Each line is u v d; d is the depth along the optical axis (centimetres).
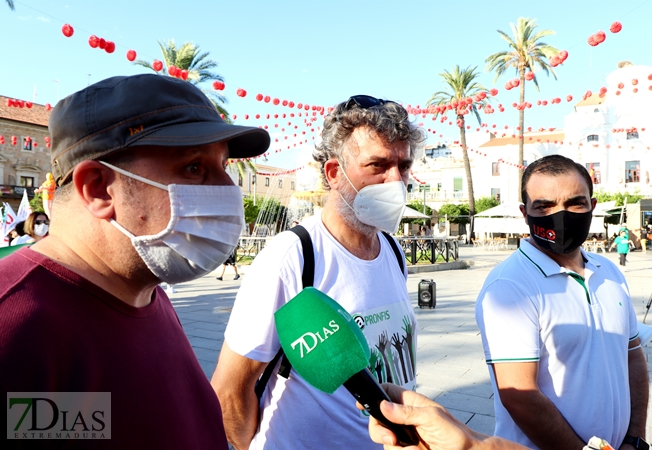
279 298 153
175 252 104
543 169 194
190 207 104
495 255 2312
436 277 1381
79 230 101
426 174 4622
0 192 3600
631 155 3578
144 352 102
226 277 1377
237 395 153
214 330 664
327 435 149
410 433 97
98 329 94
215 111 117
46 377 83
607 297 188
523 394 166
